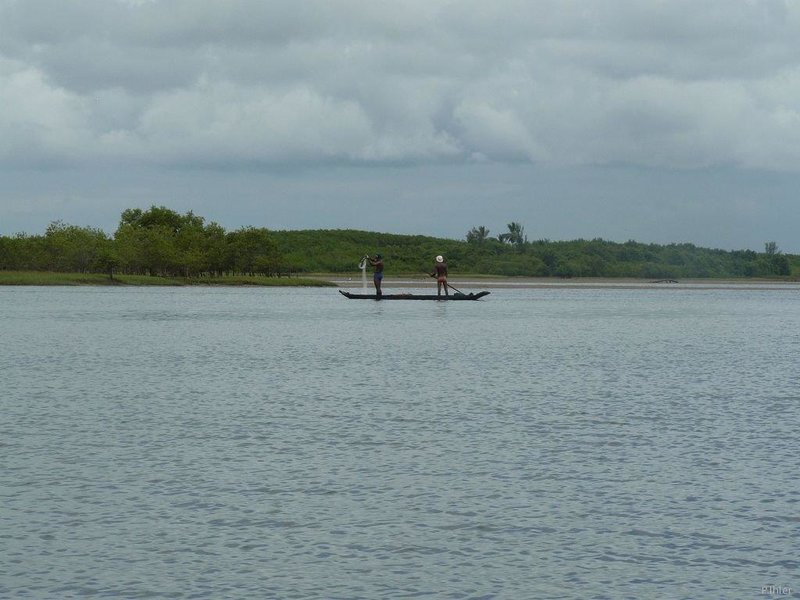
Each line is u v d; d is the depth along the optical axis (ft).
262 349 239.91
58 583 68.95
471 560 73.61
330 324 345.31
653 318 403.75
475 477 96.78
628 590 68.33
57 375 179.01
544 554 74.95
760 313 453.58
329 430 121.19
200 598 66.64
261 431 120.16
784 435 118.83
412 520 82.74
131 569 71.46
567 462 103.45
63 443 111.75
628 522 82.48
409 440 114.83
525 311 453.58
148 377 176.96
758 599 66.90
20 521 81.66
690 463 103.14
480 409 139.13
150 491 90.74
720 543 77.30
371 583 69.31
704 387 166.09
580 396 153.58
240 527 80.59
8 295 598.75
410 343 261.24
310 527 80.74
